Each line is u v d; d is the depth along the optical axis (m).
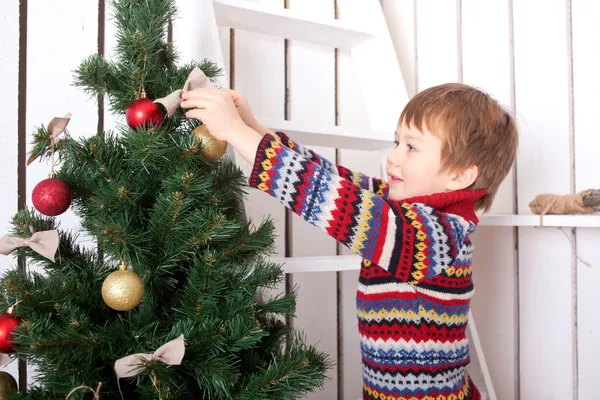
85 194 0.77
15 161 1.15
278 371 0.69
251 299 0.75
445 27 1.46
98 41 1.24
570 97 1.19
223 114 0.76
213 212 0.70
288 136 1.11
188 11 1.13
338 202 0.77
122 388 0.72
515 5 1.30
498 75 1.34
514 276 1.31
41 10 1.18
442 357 0.84
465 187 0.93
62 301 0.68
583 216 0.98
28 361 0.70
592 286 1.15
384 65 1.31
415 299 0.83
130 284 0.64
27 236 0.71
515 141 1.00
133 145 0.69
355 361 1.49
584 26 1.16
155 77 0.80
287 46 1.44
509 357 1.32
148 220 0.74
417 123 0.92
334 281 1.46
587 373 1.16
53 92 1.19
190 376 0.74
